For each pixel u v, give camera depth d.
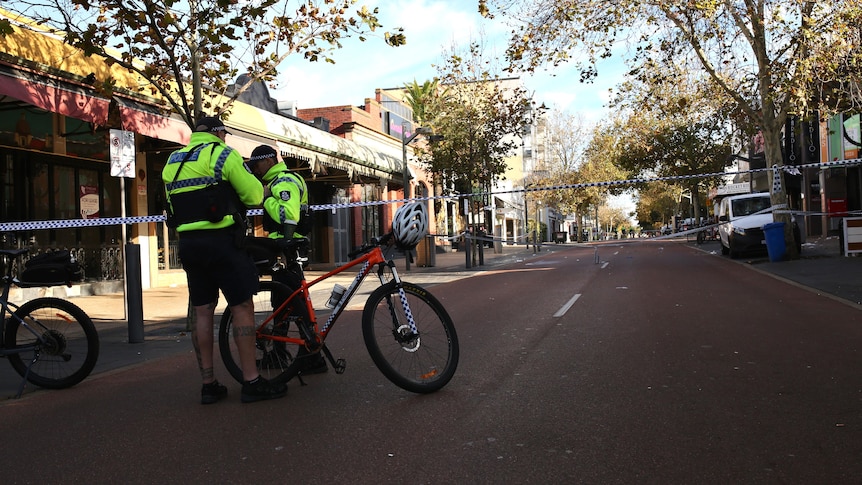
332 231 27.30
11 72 10.00
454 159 25.08
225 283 4.58
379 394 4.84
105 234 15.28
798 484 3.05
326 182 25.56
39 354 5.38
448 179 25.88
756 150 34.38
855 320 7.65
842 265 14.98
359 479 3.23
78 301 13.00
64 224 7.65
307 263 5.21
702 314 8.52
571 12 15.81
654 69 16.73
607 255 26.66
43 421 4.46
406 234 4.77
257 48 9.64
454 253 38.69
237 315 4.68
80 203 14.55
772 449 3.50
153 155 16.64
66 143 14.04
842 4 14.57
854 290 10.52
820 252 19.12
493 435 3.83
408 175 24.22
